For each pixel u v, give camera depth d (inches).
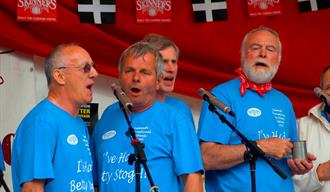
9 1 647.1
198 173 446.6
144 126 447.8
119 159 445.4
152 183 413.4
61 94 439.8
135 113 454.3
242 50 523.8
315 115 573.0
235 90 510.3
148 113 452.4
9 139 655.1
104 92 689.0
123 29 677.9
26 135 420.5
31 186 412.5
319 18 708.7
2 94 657.6
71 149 430.0
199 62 697.6
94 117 681.6
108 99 689.0
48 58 444.1
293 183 546.6
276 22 705.0
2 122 655.1
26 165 414.0
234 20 699.4
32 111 437.1
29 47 651.5
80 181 431.2
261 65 512.7
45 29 657.6
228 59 697.6
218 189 502.6
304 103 709.3
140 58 445.4
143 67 443.8
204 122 503.5
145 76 444.5
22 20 647.1
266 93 516.4
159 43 535.2
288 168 511.2
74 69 438.6
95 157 471.8
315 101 708.0
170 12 687.1
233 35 698.8
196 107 710.5
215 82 698.8
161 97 536.4
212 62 697.6
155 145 442.3
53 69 439.8
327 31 708.7
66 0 663.1
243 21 701.3
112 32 677.9
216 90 515.8
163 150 443.5
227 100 505.4
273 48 517.7
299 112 709.3
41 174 411.5
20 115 661.9
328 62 708.0
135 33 679.7
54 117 429.1
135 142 422.0
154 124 447.8
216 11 696.4
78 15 665.6
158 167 440.8
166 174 442.6
